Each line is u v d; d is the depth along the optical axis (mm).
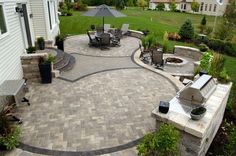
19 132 5098
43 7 12164
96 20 27516
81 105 6789
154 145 3959
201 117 4441
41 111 6410
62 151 4832
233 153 4934
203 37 20297
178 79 9352
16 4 8969
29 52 9688
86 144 5051
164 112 4633
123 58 12188
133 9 50406
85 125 5762
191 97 4988
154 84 8500
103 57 12375
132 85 8383
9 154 4730
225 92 5770
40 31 12680
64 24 24484
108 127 5691
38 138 5242
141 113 6387
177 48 14344
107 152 4828
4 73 6941
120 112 6418
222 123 6488
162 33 23562
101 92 7730
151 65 11719
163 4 52000
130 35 19250
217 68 8477
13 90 6117
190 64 12703
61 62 10289
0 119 5047
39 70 8352
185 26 20422
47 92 7652
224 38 20422
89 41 16000
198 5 49625
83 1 43688
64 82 8555
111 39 15266
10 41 7688
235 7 22641
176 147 4059
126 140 5207
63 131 5508
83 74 9484
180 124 4273
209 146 5348
